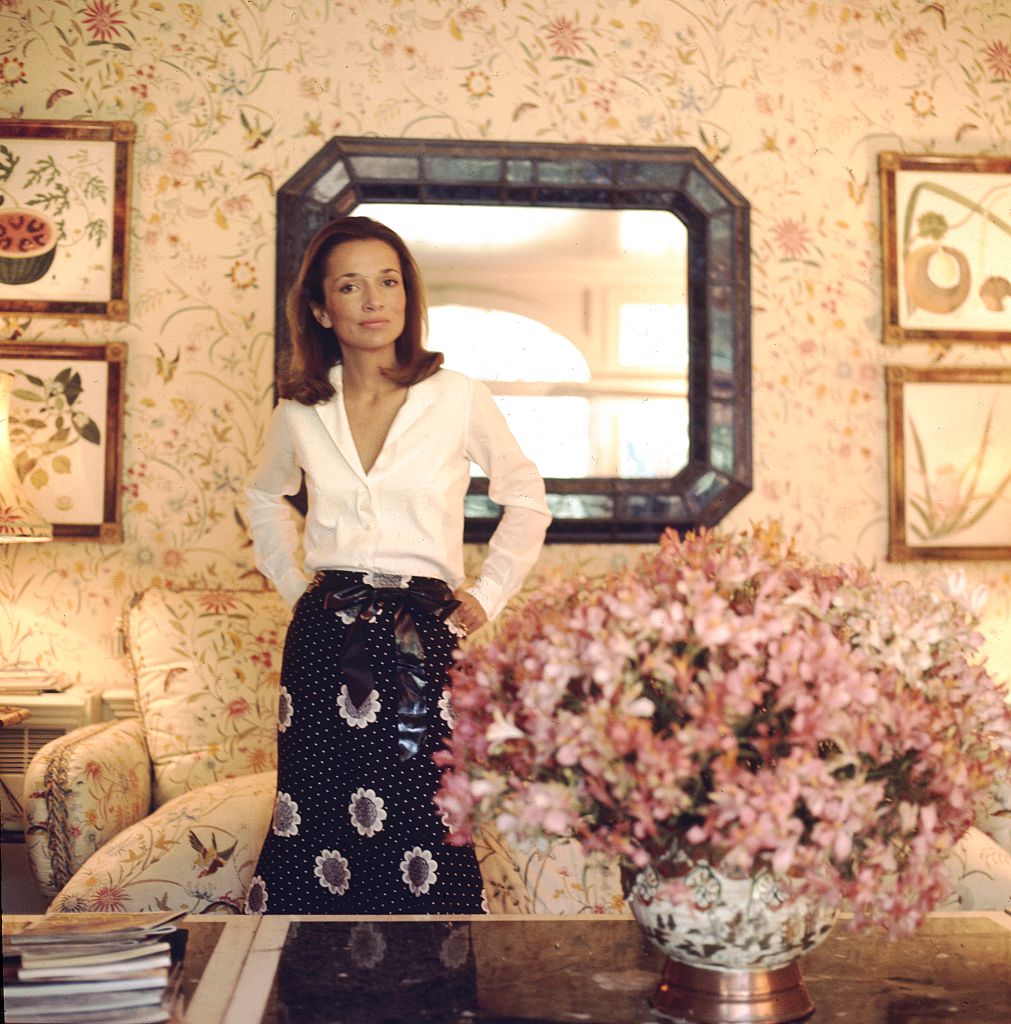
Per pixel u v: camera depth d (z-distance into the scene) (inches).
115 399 119.8
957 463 128.4
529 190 125.0
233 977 45.3
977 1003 43.0
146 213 122.5
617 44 127.9
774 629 37.0
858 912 37.3
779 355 128.0
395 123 125.0
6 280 120.6
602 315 125.7
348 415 86.0
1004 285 130.2
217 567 121.0
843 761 35.8
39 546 120.1
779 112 129.4
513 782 38.5
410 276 86.9
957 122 131.6
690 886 39.2
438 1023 40.9
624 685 36.8
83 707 111.7
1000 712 39.6
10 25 123.0
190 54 123.7
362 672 78.8
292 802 80.0
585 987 44.5
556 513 122.3
